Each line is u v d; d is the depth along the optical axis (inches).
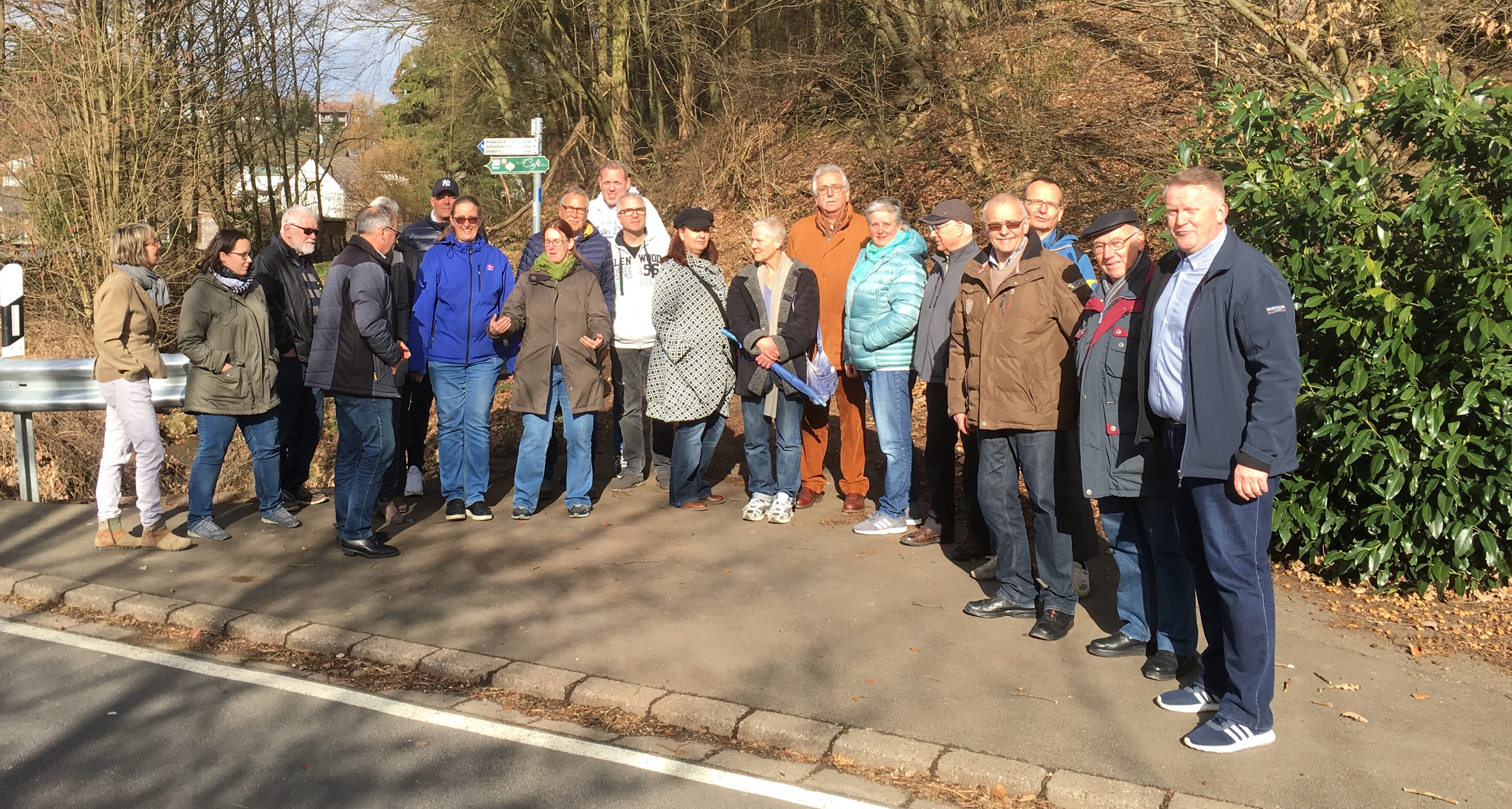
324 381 239.0
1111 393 181.2
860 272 255.3
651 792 151.1
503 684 184.5
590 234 303.3
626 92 823.7
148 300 250.4
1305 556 236.5
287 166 921.5
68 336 580.4
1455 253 212.4
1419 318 218.4
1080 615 213.0
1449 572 215.8
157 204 599.8
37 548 251.3
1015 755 158.2
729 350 277.0
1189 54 506.6
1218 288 156.9
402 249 291.4
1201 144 256.8
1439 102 218.8
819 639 199.9
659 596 221.8
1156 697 177.0
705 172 739.4
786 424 270.4
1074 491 204.7
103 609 219.5
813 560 244.4
